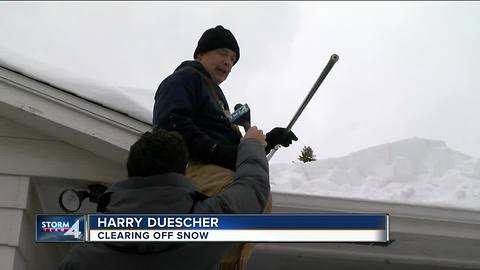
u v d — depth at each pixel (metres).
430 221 4.06
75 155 3.70
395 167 5.06
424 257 4.61
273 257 4.59
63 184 3.72
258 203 2.12
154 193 1.98
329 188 4.74
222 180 2.36
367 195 4.68
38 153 3.66
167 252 1.94
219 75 2.81
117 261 1.93
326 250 4.46
